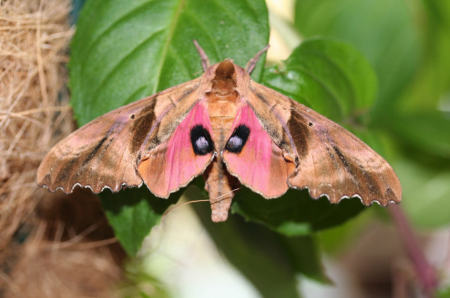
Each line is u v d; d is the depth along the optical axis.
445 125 0.34
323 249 0.39
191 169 0.29
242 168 0.29
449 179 0.36
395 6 0.35
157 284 0.35
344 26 0.36
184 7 0.30
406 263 0.36
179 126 0.29
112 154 0.29
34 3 0.32
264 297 0.35
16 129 0.32
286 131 0.29
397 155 0.36
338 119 0.31
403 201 0.36
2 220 0.32
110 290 0.35
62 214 0.34
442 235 0.44
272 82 0.30
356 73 0.31
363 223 0.38
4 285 0.34
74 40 0.30
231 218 0.33
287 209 0.30
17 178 0.32
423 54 0.36
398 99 0.36
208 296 0.39
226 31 0.30
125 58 0.30
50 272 0.34
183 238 0.35
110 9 0.30
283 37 0.34
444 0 0.35
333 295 0.47
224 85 0.29
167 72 0.30
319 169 0.29
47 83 0.32
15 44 0.32
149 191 0.30
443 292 0.34
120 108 0.29
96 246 0.34
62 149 0.29
